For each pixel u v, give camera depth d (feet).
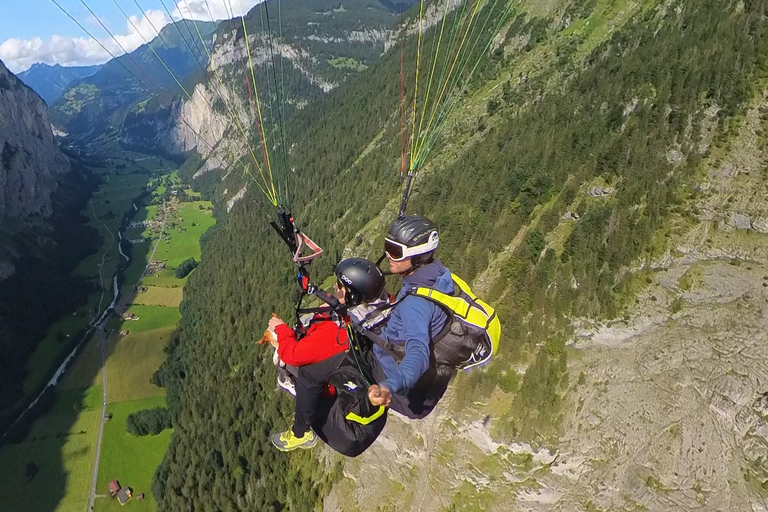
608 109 212.02
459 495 138.31
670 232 160.04
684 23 230.68
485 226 194.70
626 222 162.61
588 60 264.93
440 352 16.43
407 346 14.80
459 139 292.81
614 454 132.98
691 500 126.62
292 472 181.06
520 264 170.50
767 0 201.67
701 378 138.31
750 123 172.96
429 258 17.03
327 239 310.86
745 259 153.07
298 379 17.62
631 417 135.74
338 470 163.12
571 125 216.74
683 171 169.68
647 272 155.33
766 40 188.85
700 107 182.60
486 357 16.96
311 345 16.71
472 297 17.19
